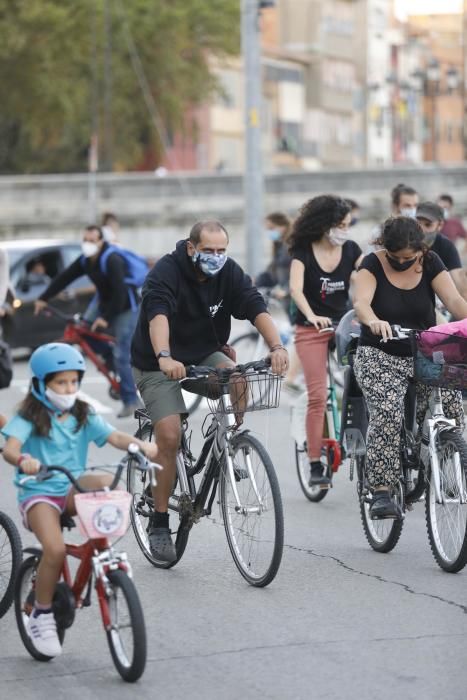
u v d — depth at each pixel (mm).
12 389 45219
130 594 14734
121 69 143375
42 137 150875
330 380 24969
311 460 24812
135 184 118750
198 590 18984
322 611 17719
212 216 118000
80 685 14945
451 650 15867
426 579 19422
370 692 14398
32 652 15930
